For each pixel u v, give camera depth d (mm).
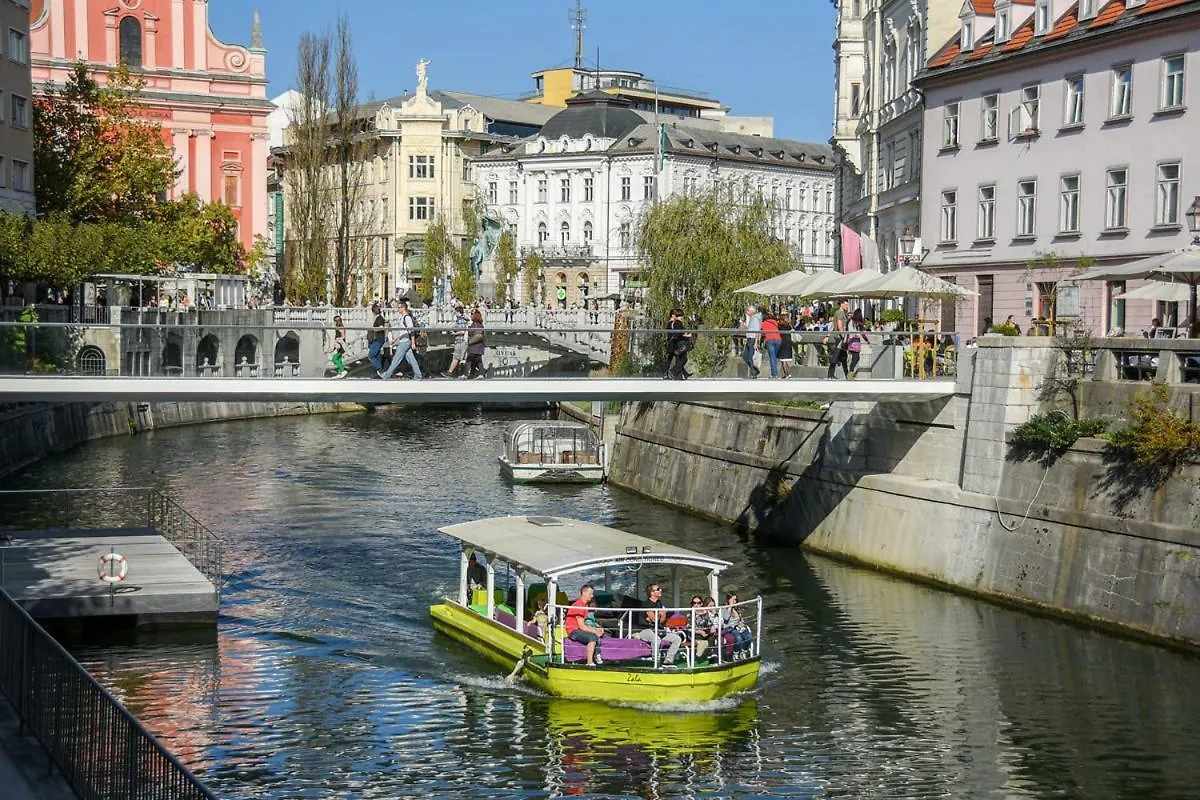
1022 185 54250
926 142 59531
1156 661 31281
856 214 76875
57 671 19875
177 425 82188
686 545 45312
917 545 39875
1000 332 40906
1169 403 33656
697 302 64375
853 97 78875
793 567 41688
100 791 18047
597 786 24812
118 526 46281
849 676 30719
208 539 39594
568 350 35781
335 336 34188
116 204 77750
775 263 64562
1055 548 35469
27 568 35750
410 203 144625
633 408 61500
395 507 52562
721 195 69875
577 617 30109
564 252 140750
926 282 42188
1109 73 49906
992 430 37938
